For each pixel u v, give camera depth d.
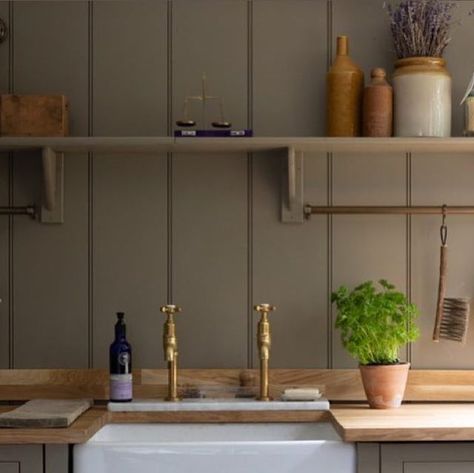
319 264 2.83
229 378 2.79
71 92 2.83
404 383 2.66
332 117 2.72
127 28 2.84
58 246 2.82
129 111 2.83
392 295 2.67
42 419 2.31
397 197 2.84
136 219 2.83
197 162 2.84
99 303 2.82
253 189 2.84
